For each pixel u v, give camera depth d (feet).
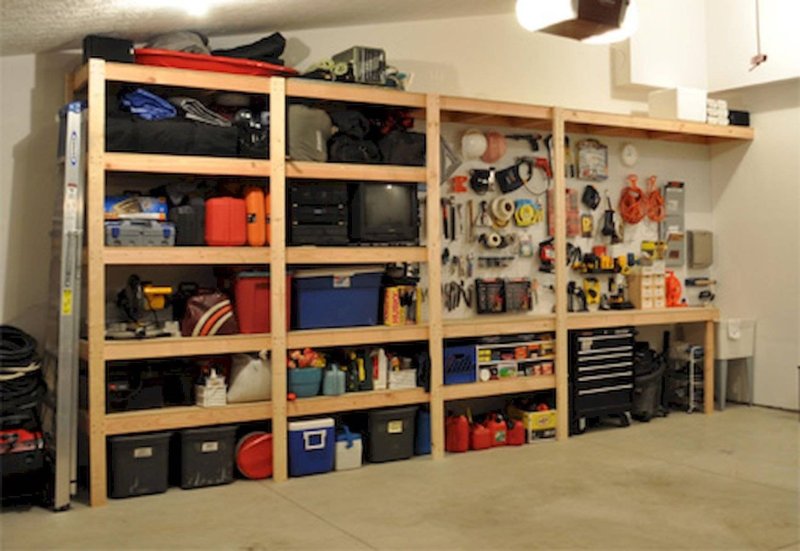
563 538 12.23
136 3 13.83
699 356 22.12
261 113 16.35
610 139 22.43
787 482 15.25
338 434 16.48
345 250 16.53
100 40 14.49
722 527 12.74
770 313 22.63
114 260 14.16
